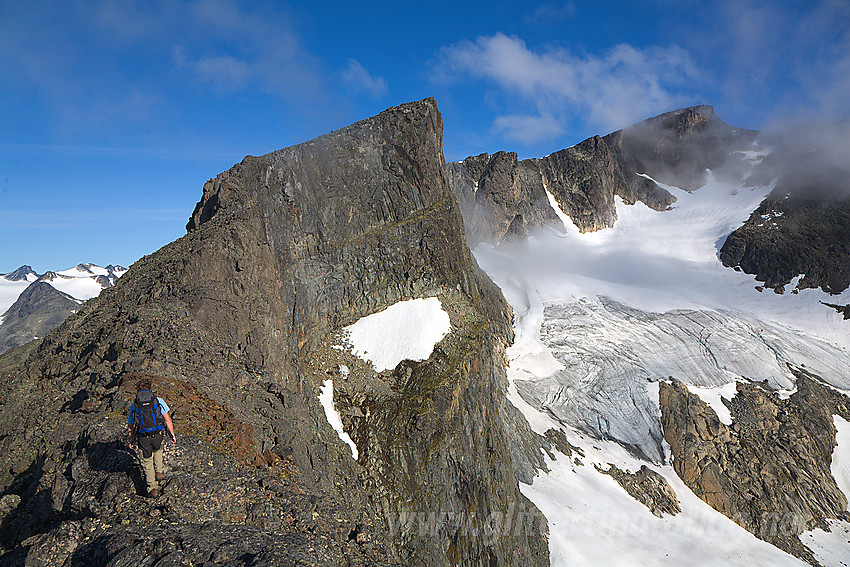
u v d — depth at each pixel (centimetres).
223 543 1067
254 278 3500
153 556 1007
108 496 1227
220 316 2881
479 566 3603
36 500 1360
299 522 1323
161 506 1202
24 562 1027
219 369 2248
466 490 3750
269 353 3127
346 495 3050
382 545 1363
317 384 3984
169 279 3102
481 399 4447
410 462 3603
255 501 1348
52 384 2217
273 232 4281
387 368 4269
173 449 1452
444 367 4200
